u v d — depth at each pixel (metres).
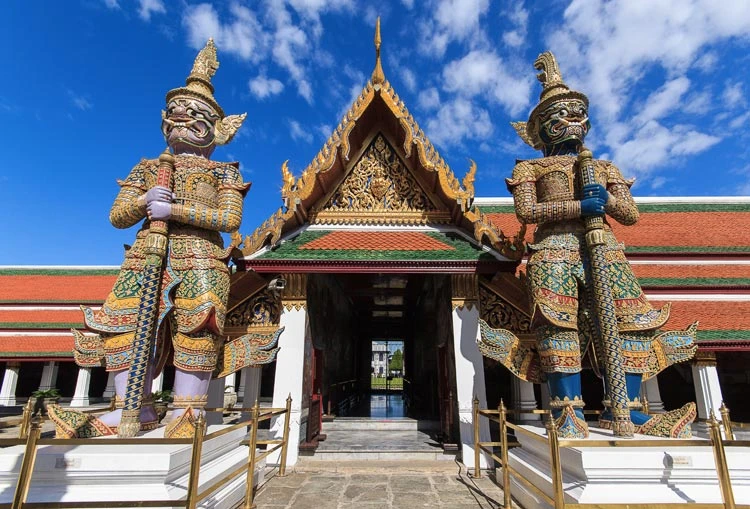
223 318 6.03
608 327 5.32
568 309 5.66
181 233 5.94
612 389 5.21
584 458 4.47
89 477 4.30
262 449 8.98
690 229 12.72
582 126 6.49
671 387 14.77
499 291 8.52
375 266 7.97
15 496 3.60
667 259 11.48
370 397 20.69
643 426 5.32
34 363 25.41
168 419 10.73
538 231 6.44
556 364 5.54
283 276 8.54
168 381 24.11
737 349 9.27
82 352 5.87
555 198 6.13
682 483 4.42
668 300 10.45
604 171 6.18
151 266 5.23
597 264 5.53
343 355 14.30
